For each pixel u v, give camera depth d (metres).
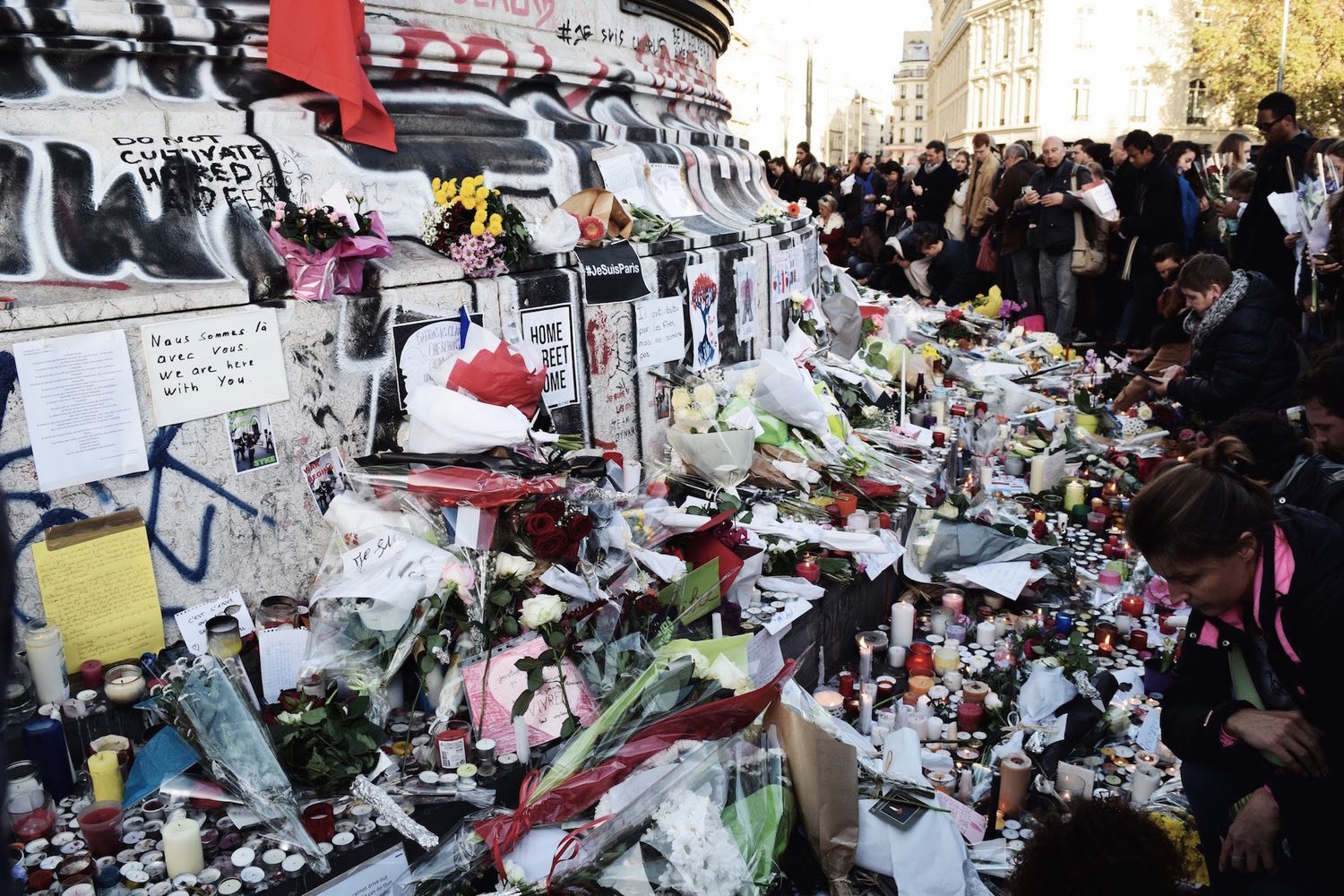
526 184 4.21
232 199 3.06
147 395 2.61
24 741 2.32
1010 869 2.76
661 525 3.54
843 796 2.62
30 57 2.89
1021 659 3.88
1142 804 3.02
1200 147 11.99
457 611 2.76
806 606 3.65
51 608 2.48
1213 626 2.32
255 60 3.37
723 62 31.38
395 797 2.40
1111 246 9.53
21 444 2.42
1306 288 5.90
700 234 5.10
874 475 4.93
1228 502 2.04
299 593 3.00
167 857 2.13
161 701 2.36
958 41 64.25
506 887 2.21
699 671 2.78
